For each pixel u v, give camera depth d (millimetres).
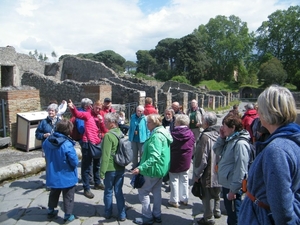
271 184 1559
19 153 7121
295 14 57969
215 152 3514
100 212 4297
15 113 7652
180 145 4402
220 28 71750
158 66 80438
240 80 68875
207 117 3945
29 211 4270
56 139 3723
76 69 35000
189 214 4332
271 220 1684
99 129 5141
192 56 67125
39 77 19891
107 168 3930
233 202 3281
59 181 3762
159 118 3986
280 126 1728
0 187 5238
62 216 4129
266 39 61625
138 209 4457
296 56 58094
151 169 3742
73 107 4734
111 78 27281
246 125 5602
